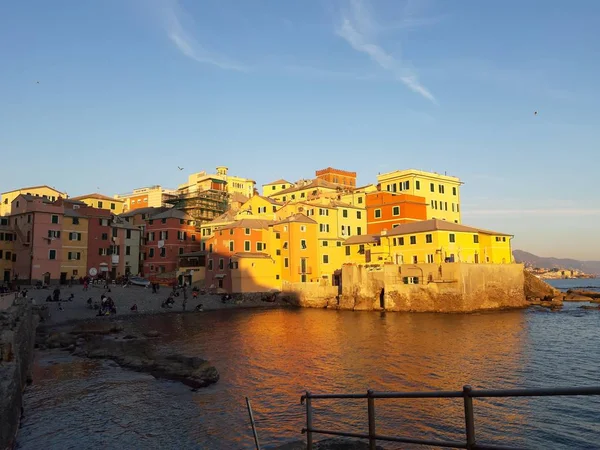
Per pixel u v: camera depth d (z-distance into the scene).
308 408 11.77
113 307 75.56
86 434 23.73
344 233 110.75
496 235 94.12
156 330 60.50
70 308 74.19
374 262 98.19
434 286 78.94
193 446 22.16
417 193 112.12
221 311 86.06
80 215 101.38
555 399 28.47
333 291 92.31
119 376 35.75
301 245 102.50
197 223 124.56
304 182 144.62
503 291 82.88
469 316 72.06
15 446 21.98
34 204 93.00
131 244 113.94
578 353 42.84
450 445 7.88
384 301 84.00
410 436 22.94
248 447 21.95
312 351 45.31
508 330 57.34
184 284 102.69
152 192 155.62
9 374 21.11
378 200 112.31
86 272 101.44
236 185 176.12
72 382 34.00
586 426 24.09
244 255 97.69
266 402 28.97
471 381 33.41
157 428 24.56
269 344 49.69
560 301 93.19
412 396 8.71
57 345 48.91
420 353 43.41
